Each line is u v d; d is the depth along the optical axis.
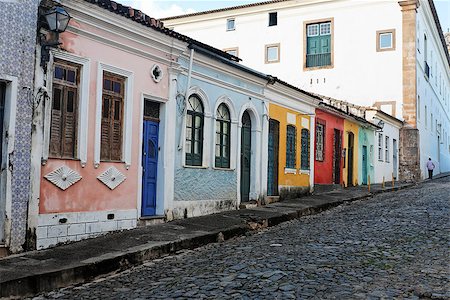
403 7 30.81
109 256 7.55
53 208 8.33
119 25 9.42
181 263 7.89
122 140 9.81
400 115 30.92
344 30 32.59
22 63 7.77
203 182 12.36
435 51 42.00
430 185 25.44
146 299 5.71
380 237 9.48
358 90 31.97
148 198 10.77
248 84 14.38
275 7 34.75
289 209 13.96
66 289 6.58
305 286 5.95
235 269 6.97
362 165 25.22
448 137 55.88
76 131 8.81
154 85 10.60
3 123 7.68
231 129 13.63
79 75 8.85
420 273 6.60
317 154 19.53
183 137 11.47
